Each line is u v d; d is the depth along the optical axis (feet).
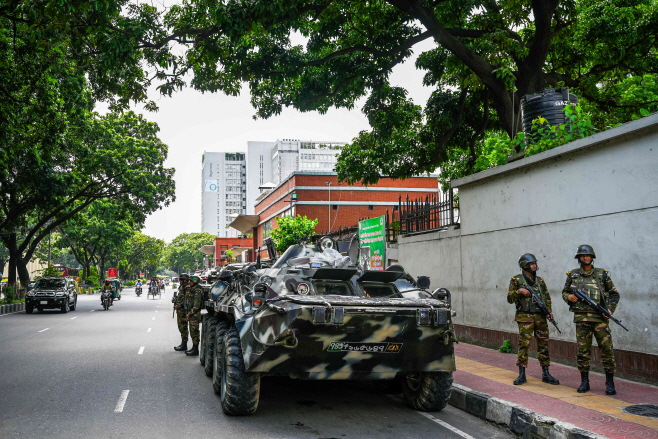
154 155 106.73
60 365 33.35
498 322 34.22
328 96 54.90
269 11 34.94
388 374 19.95
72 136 80.18
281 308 17.98
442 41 44.04
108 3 31.68
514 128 45.01
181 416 20.58
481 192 36.37
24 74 47.96
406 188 120.88
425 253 44.32
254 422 19.70
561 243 28.66
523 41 51.29
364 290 22.74
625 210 24.63
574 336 27.89
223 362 20.92
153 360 35.65
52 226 108.88
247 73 49.16
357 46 50.72
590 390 22.24
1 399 23.52
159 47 39.11
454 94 58.44
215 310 28.19
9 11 32.58
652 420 17.67
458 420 20.58
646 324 23.47
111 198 117.08
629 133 24.22
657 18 47.01
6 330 56.90
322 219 117.39
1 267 240.12
